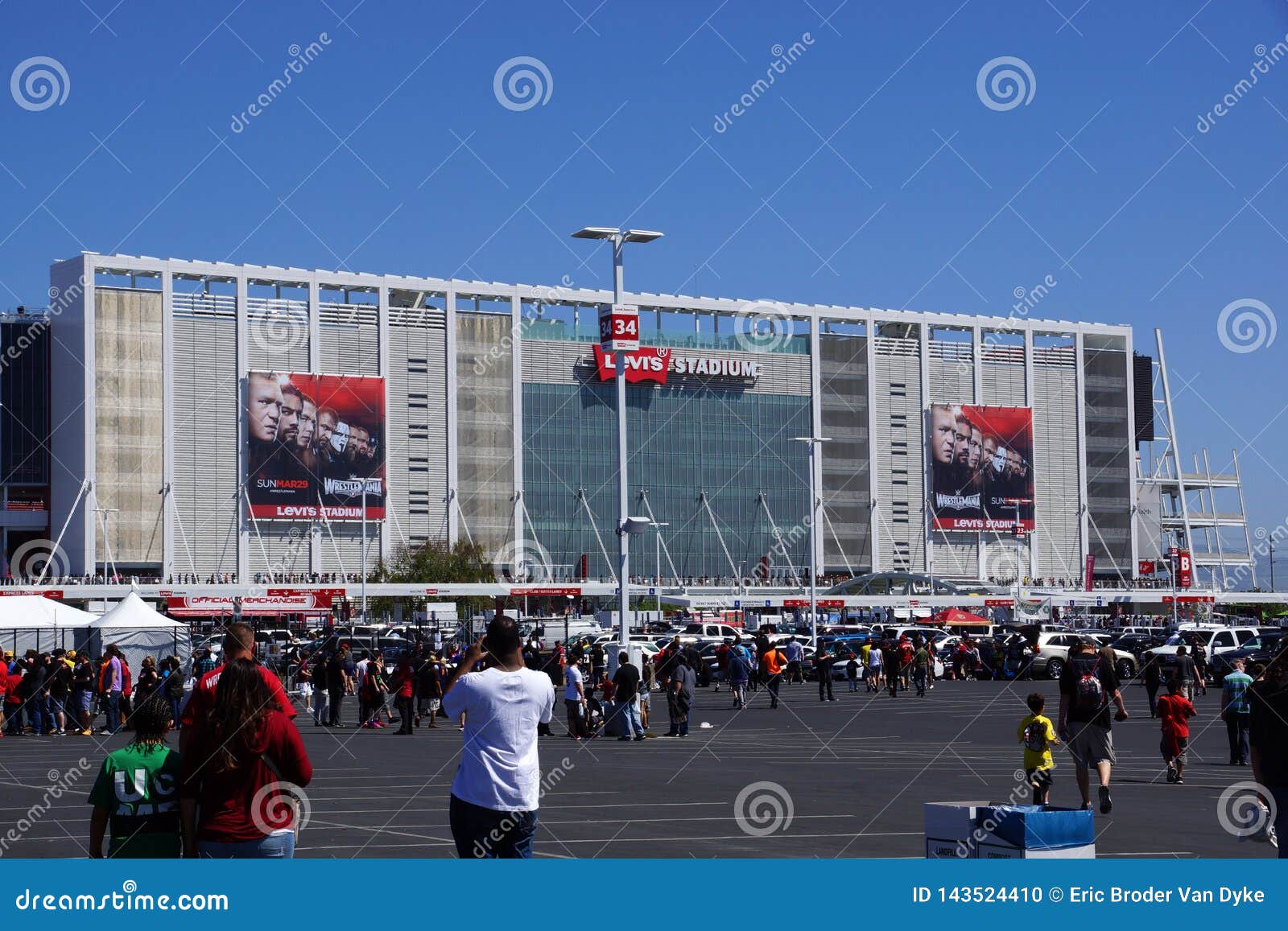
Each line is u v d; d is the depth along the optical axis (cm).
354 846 1755
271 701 993
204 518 13425
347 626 9544
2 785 2670
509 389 14912
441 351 14625
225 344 13675
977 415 16312
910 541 16175
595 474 15250
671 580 15300
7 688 4328
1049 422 16838
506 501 14775
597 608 14562
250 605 10162
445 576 13250
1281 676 1335
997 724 4453
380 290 14350
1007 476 16375
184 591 11169
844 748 3559
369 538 14125
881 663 6988
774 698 5394
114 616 5188
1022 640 7894
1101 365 17238
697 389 15688
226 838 977
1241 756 3038
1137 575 17062
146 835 992
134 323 13288
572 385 15238
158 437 13300
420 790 2491
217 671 1033
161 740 1012
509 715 1083
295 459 13700
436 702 4516
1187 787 2539
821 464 15950
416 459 14412
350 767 3012
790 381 16025
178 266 13488
